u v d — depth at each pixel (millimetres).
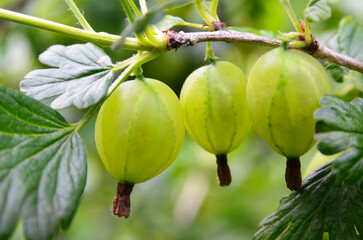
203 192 471
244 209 493
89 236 510
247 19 375
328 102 204
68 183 197
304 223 215
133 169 206
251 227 483
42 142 200
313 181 220
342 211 214
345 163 198
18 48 386
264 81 206
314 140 207
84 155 202
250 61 410
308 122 205
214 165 480
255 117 208
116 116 205
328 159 225
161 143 206
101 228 515
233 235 471
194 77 216
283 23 374
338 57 217
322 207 215
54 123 204
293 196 220
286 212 219
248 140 464
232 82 214
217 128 214
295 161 210
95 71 214
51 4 349
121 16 335
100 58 216
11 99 200
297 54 208
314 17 209
